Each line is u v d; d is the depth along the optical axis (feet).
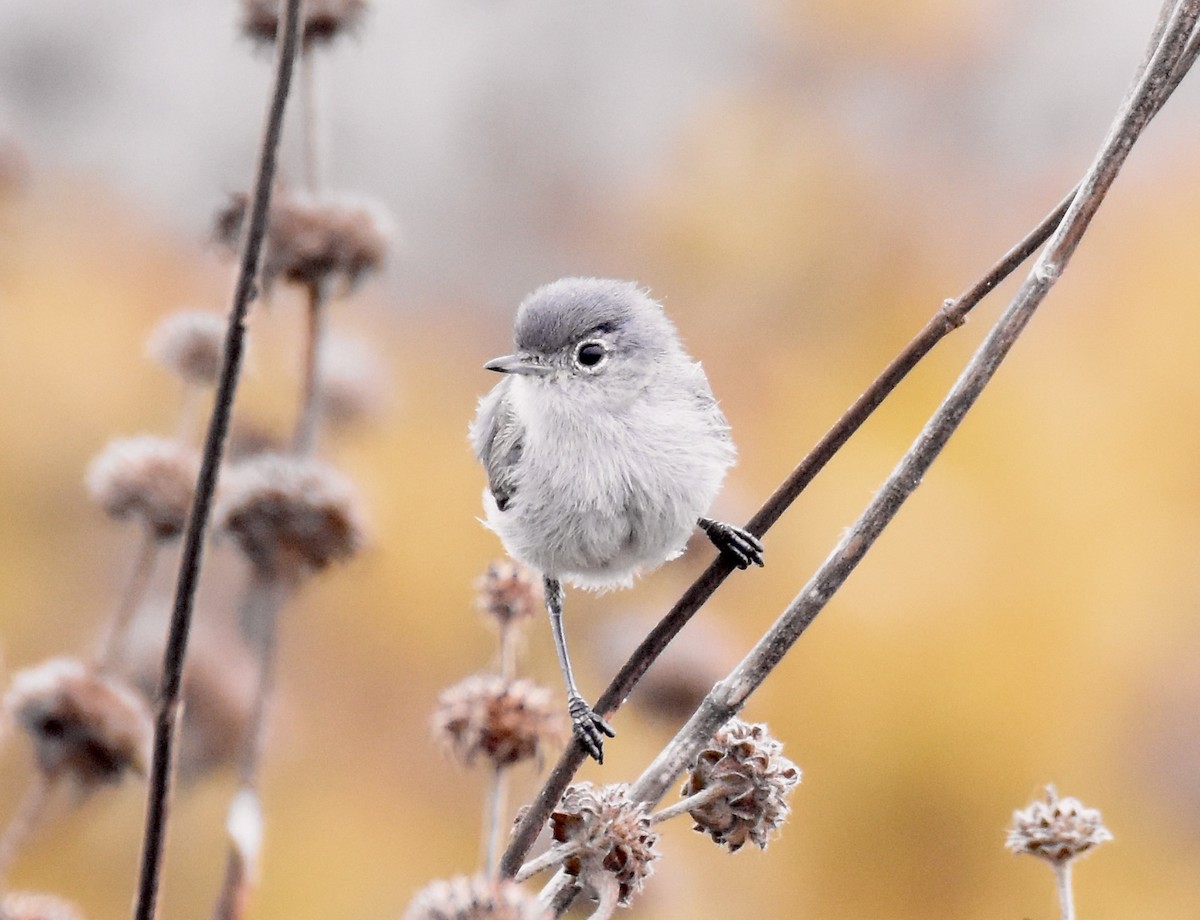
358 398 13.76
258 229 13.07
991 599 14.10
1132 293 14.28
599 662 13.71
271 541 13.44
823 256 15.25
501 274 16.11
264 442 13.73
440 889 13.07
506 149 17.04
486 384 14.52
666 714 13.67
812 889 13.97
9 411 14.08
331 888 13.87
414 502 14.11
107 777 13.42
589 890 13.12
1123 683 14.06
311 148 13.50
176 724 13.08
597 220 16.42
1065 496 14.15
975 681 14.06
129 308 14.20
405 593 14.06
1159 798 14.02
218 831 13.73
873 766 14.03
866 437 14.21
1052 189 15.61
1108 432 14.17
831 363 14.47
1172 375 14.20
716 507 13.78
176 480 13.46
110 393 14.12
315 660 13.98
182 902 13.70
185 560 13.08
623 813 13.12
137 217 14.93
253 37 13.47
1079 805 13.17
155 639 13.69
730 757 13.17
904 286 14.99
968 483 14.16
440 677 14.02
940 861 13.99
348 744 13.94
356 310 14.48
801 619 13.14
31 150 14.29
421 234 16.24
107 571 13.94
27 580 13.96
